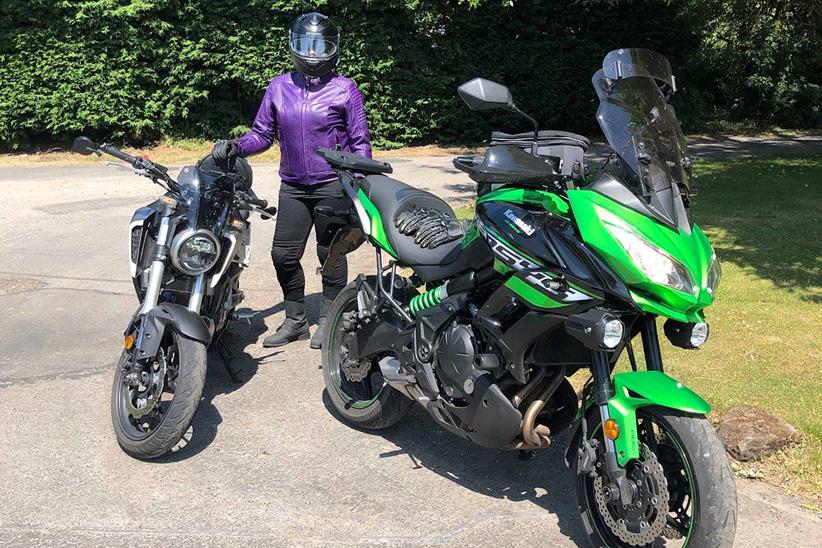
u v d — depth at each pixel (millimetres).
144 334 4059
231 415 4656
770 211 10180
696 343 3176
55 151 16812
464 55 18406
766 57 20844
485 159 3205
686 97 21703
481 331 3623
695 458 2951
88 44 16172
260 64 16938
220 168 4512
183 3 16609
